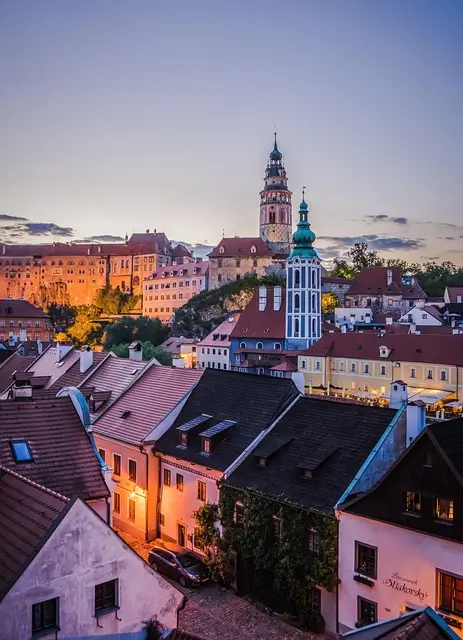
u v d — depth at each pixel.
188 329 190.12
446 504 24.80
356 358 103.38
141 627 19.89
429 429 25.52
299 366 111.62
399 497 26.23
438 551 24.70
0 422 28.53
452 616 24.03
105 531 19.00
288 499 30.73
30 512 19.41
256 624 29.52
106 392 49.38
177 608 21.09
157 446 40.62
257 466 34.53
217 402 42.09
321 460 32.06
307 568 29.16
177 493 39.09
